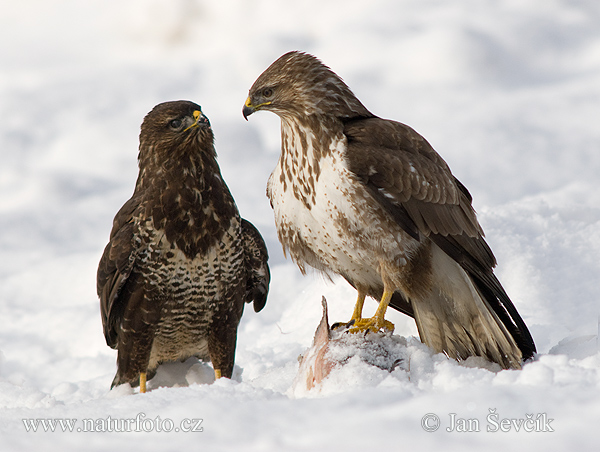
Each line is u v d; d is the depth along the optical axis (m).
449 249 9.81
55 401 9.29
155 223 10.16
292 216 10.06
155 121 10.16
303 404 5.75
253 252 11.22
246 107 10.05
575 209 15.58
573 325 11.73
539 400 5.34
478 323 9.90
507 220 14.96
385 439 4.83
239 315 10.85
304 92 9.77
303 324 13.59
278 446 4.93
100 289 10.77
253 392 6.65
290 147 9.93
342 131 9.79
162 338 10.70
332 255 10.04
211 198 10.30
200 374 11.24
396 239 9.58
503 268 13.42
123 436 5.43
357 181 9.45
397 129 10.01
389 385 6.61
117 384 10.95
